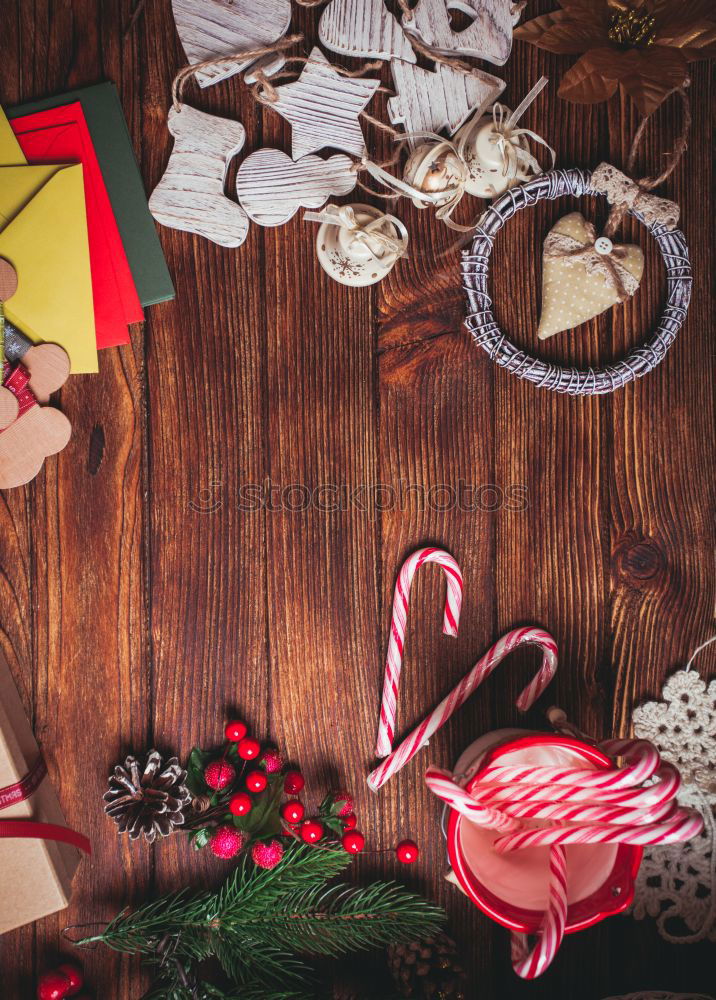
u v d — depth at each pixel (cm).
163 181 62
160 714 64
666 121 65
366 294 64
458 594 63
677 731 66
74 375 63
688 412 66
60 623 64
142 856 64
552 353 65
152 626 64
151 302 63
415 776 65
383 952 65
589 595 66
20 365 61
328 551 65
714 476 66
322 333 64
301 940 62
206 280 64
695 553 66
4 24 62
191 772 63
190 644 64
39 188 61
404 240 61
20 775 59
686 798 65
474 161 62
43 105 62
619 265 63
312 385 64
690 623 66
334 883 65
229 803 61
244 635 64
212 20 62
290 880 61
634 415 66
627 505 66
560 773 55
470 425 65
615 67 62
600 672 66
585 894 57
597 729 66
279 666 65
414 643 65
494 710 65
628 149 65
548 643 62
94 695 64
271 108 63
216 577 64
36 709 64
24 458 62
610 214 64
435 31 63
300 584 65
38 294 61
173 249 63
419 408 65
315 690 65
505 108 62
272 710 65
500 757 56
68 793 64
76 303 61
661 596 66
